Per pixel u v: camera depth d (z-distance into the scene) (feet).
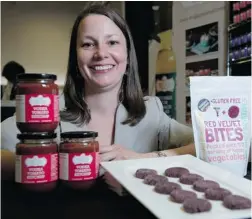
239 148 1.83
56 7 6.30
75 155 1.49
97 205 1.40
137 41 5.49
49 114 1.48
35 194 1.44
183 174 1.58
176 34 4.94
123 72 2.50
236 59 3.85
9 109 2.92
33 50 6.48
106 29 2.30
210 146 1.80
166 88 5.08
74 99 2.51
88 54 2.30
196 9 4.53
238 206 1.20
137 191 1.38
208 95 1.80
